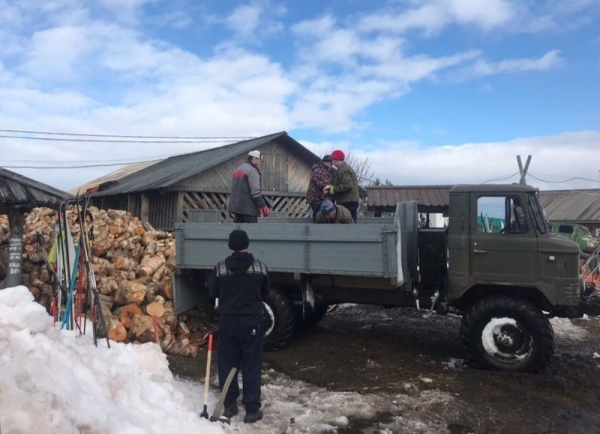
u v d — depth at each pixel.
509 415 5.04
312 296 6.98
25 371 3.12
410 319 9.49
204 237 7.16
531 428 4.76
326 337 8.03
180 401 4.48
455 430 4.68
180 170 18.70
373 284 6.82
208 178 17.84
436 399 5.36
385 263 6.18
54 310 5.72
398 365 6.63
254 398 4.65
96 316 5.65
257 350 4.72
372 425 4.74
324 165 8.15
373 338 8.03
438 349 7.43
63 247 6.04
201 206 17.69
